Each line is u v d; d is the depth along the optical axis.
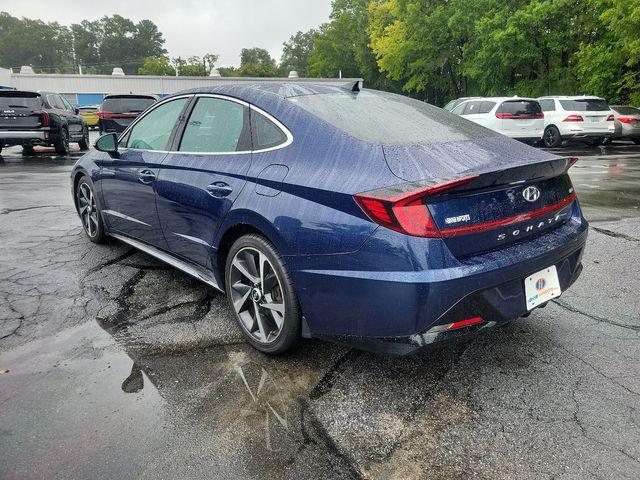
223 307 3.38
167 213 3.38
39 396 2.34
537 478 1.83
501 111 14.95
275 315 2.61
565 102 15.66
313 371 2.58
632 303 3.39
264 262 2.61
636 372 2.54
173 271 4.07
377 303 2.10
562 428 2.11
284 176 2.47
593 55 22.11
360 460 1.94
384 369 2.59
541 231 2.47
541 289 2.40
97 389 2.40
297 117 2.62
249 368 2.61
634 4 17.98
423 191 1.99
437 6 33.22
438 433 2.09
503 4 27.33
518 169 2.20
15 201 6.93
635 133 17.02
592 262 4.27
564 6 23.56
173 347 2.83
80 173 4.74
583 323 3.10
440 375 2.53
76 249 4.66
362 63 54.19
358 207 2.12
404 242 2.01
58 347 2.81
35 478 1.83
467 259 2.12
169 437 2.06
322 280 2.27
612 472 1.85
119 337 2.94
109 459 1.93
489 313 2.18
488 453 1.97
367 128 2.51
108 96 16.12
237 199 2.69
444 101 42.38
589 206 6.61
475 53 30.27
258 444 2.02
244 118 2.90
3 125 12.82
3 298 3.49
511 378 2.49
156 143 3.65
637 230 5.31
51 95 14.30
